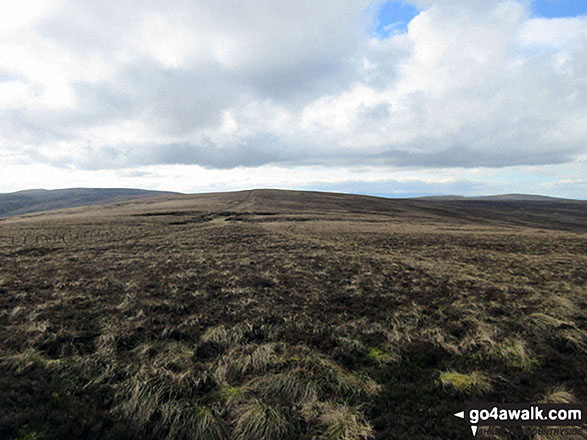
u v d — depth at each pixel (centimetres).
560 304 1266
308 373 794
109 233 3847
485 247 3030
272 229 4612
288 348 932
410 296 1434
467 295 1439
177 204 10425
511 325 1094
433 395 736
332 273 1855
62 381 746
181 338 1024
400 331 1067
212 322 1138
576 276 1783
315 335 1029
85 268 1925
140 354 894
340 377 785
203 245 3014
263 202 10938
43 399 675
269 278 1736
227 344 972
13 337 962
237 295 1441
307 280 1698
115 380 765
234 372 820
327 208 10044
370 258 2317
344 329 1071
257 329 1081
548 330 1034
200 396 723
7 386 695
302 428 641
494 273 1881
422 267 2006
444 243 3259
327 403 703
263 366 841
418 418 662
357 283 1636
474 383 759
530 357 892
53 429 592
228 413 677
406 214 9525
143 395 693
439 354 919
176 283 1617
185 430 625
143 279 1686
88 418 630
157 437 614
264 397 723
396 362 883
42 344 923
